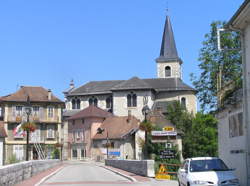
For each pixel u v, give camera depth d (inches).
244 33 727.1
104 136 2711.6
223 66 1272.1
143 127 1120.2
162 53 3366.1
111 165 1779.0
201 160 643.5
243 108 701.9
